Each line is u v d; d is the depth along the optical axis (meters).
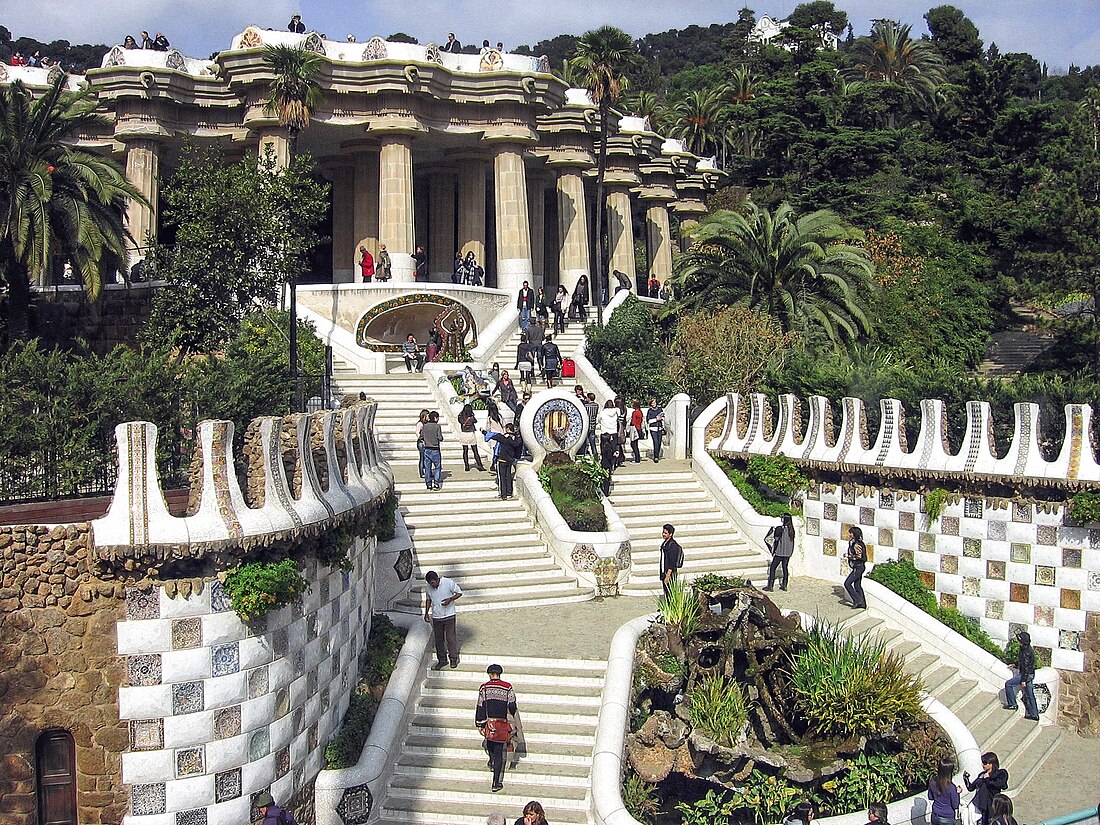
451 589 21.30
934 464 27.59
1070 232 43.75
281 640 16.95
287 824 15.73
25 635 15.44
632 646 21.27
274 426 17.06
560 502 27.88
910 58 85.62
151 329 31.45
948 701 23.92
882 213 58.81
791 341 40.09
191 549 15.55
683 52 158.62
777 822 18.91
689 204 65.44
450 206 54.50
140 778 15.67
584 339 43.97
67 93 30.45
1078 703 25.36
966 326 49.41
